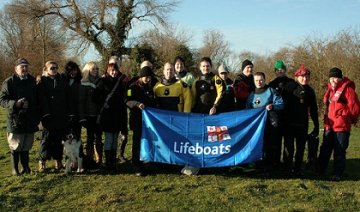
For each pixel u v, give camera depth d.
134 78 5.84
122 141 6.36
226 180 5.30
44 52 28.02
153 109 5.45
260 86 5.54
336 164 5.57
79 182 5.18
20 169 5.94
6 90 5.26
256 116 5.41
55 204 4.50
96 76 5.76
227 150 5.42
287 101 5.58
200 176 5.47
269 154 5.62
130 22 23.17
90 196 4.64
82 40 23.06
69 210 4.34
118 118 5.70
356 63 12.66
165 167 5.90
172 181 5.23
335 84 5.64
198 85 5.58
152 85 5.95
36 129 5.50
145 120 5.44
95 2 22.59
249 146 5.39
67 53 23.73
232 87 5.66
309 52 13.60
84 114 5.61
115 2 22.53
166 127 5.46
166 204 4.45
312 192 4.81
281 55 15.69
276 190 4.89
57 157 5.73
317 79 13.14
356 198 4.62
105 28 22.92
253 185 5.01
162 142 5.44
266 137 5.59
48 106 5.46
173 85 5.54
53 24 23.50
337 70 5.62
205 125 5.45
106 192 4.75
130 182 5.17
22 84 5.33
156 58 23.66
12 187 4.94
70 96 5.60
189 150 5.46
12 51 35.97
